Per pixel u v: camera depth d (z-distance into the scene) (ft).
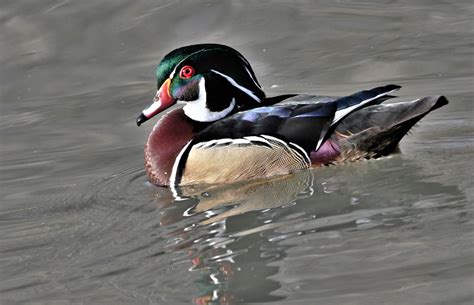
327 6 64.44
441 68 56.24
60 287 34.58
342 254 34.40
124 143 51.26
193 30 62.28
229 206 41.37
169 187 45.34
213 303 32.17
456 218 36.42
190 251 36.63
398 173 42.52
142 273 35.04
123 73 59.00
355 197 40.40
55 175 47.70
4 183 47.14
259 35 61.41
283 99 46.55
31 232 40.50
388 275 32.27
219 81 46.55
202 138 45.27
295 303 31.12
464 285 30.99
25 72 60.23
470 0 64.34
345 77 56.39
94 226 40.47
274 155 44.47
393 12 63.46
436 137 46.50
